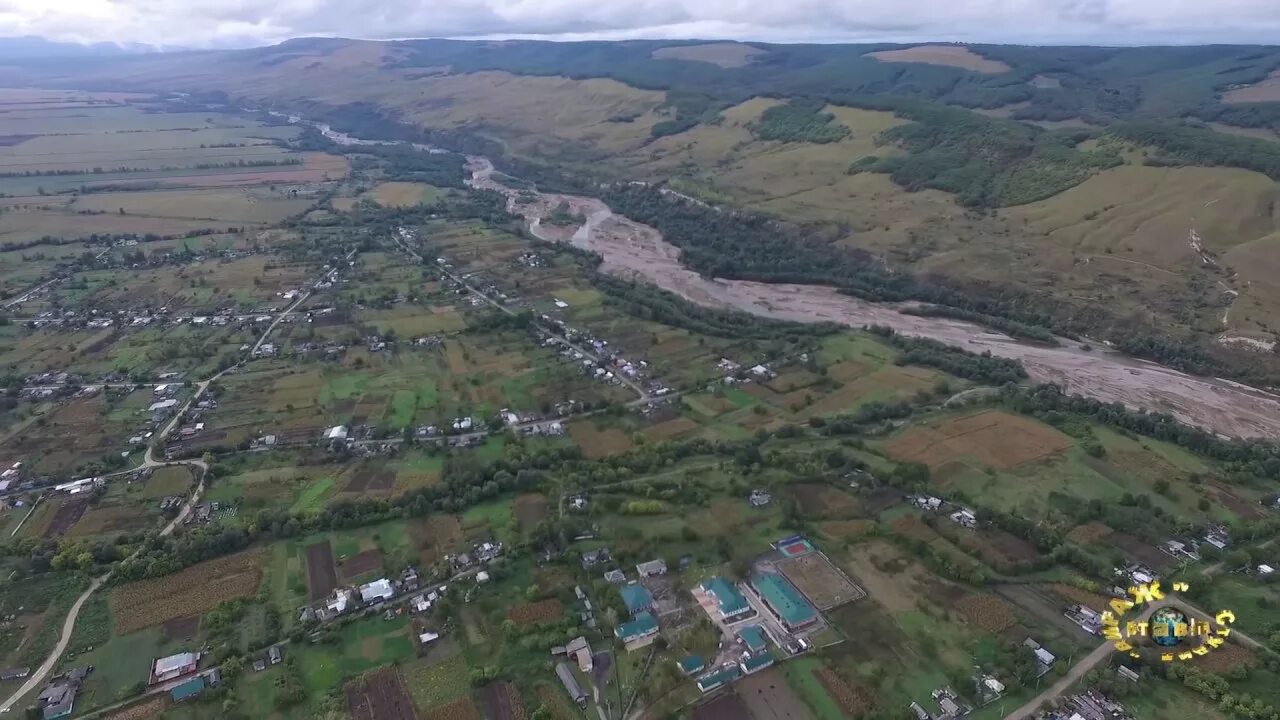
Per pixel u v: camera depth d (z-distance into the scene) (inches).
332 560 5113.2
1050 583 4958.2
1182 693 4138.8
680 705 4035.4
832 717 3981.3
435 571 4968.0
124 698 4069.9
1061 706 4042.8
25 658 4323.3
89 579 4913.9
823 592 4837.6
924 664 4311.0
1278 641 4402.1
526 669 4256.9
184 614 4630.9
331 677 4212.6
